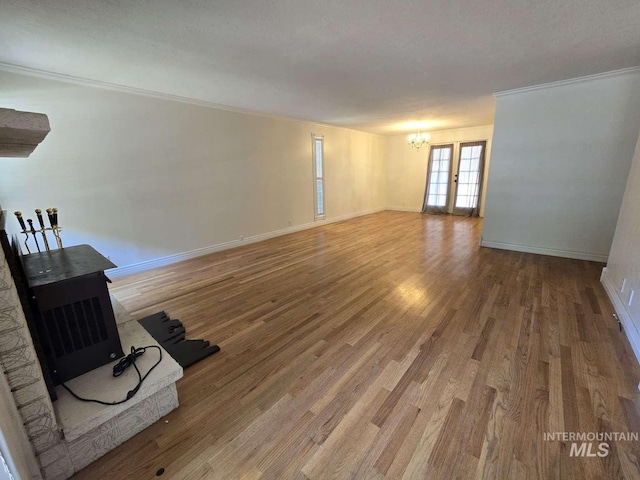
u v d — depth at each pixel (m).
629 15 1.97
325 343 2.09
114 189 3.46
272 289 3.08
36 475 1.05
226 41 2.27
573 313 2.42
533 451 1.25
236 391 1.65
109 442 1.28
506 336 2.11
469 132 7.24
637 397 1.53
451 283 3.11
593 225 3.70
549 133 3.77
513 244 4.30
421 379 1.70
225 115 4.49
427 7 1.84
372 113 5.15
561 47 2.51
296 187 5.92
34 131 0.97
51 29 2.04
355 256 4.21
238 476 1.18
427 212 8.21
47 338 1.29
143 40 2.24
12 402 0.94
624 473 1.16
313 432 1.37
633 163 2.61
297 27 2.07
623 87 3.27
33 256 1.63
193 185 4.22
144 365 1.48
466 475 1.16
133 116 3.52
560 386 1.62
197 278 3.47
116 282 3.38
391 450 1.27
